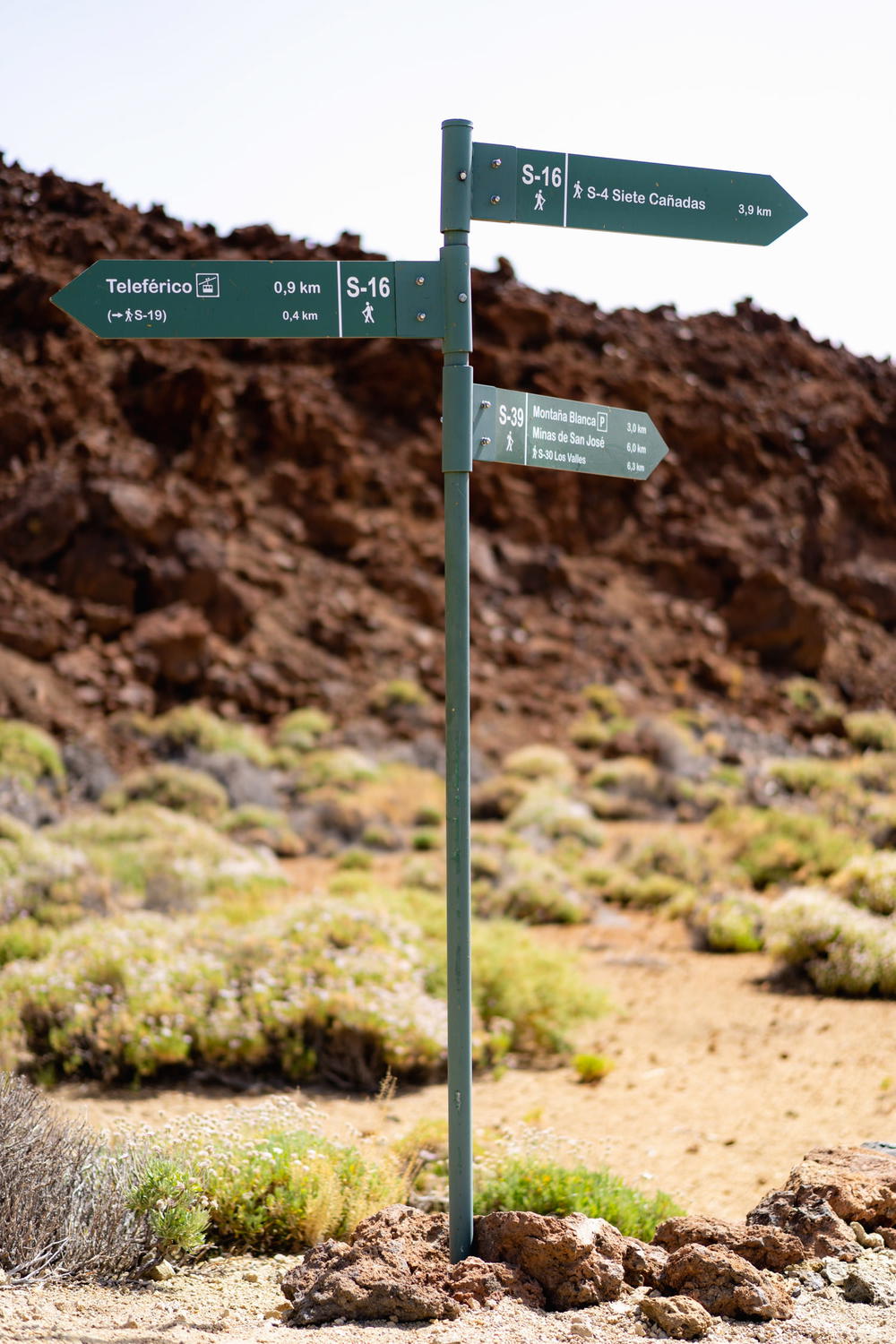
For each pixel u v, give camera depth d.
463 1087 3.65
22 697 25.02
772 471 40.66
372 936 9.05
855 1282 3.52
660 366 41.03
